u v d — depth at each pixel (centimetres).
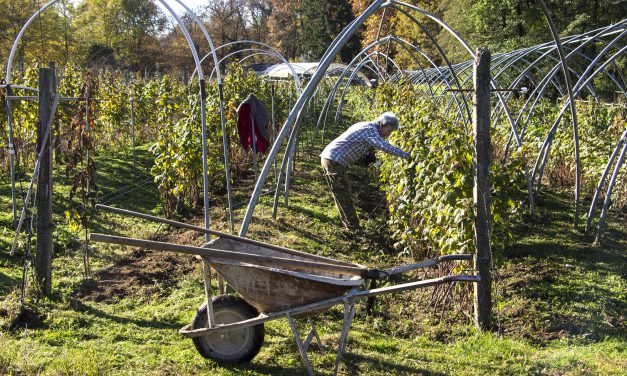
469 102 1281
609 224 809
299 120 757
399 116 923
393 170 738
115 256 641
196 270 609
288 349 441
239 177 1059
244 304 405
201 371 396
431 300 550
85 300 528
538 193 918
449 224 521
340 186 754
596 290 580
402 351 455
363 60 1522
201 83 627
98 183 946
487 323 489
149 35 4359
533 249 704
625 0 2117
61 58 2986
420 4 3544
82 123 606
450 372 416
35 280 511
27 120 942
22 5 2720
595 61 827
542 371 415
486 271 479
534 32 2416
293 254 432
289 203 888
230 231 734
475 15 2628
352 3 5122
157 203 884
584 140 962
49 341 429
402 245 713
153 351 425
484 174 466
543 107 1197
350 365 420
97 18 3803
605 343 471
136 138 1402
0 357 377
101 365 391
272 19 5966
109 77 1416
